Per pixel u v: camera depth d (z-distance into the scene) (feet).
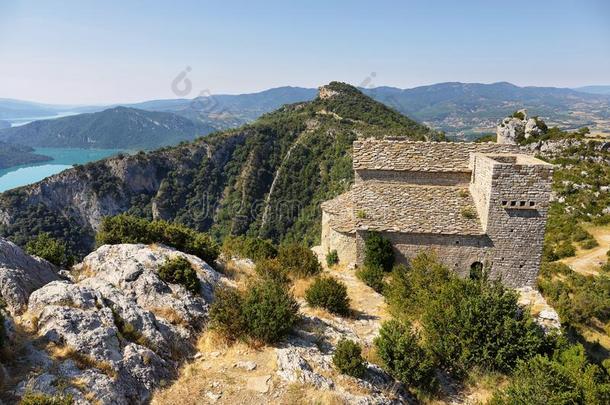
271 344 36.94
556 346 44.32
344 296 54.70
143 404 27.20
